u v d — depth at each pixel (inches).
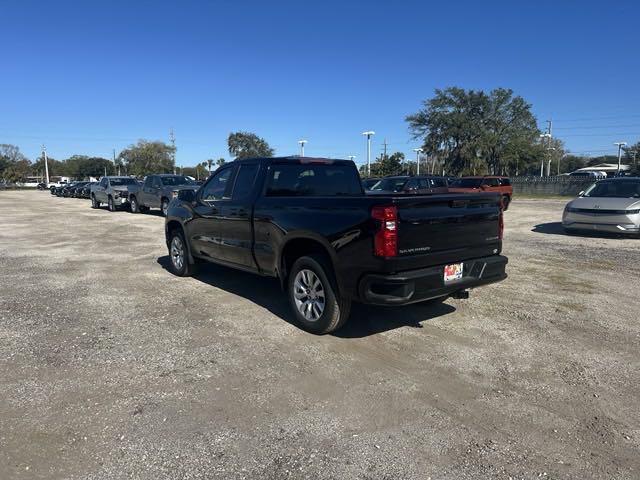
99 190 1026.7
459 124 2340.1
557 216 774.5
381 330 207.6
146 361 175.9
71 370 168.2
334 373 165.6
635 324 215.6
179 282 298.7
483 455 119.9
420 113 2465.6
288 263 220.4
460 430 131.0
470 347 188.4
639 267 340.2
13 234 552.7
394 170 2393.0
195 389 154.4
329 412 140.4
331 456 119.7
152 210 957.8
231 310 237.8
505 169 2506.2
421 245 179.3
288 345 191.3
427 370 167.9
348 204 184.4
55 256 397.4
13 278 311.7
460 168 2428.6
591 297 260.2
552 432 129.9
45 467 115.3
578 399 147.5
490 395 150.3
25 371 167.3
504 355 180.7
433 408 142.6
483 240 203.3
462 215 192.7
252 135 2832.2
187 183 820.6
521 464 116.3
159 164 4207.7
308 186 248.4
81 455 119.9
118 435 128.5
